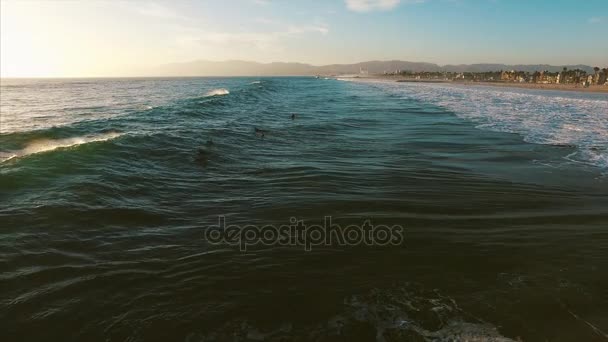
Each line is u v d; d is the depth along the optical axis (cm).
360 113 2377
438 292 452
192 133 1431
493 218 694
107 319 401
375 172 1002
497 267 512
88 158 984
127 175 890
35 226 604
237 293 449
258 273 495
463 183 912
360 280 479
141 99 4006
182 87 7525
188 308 421
